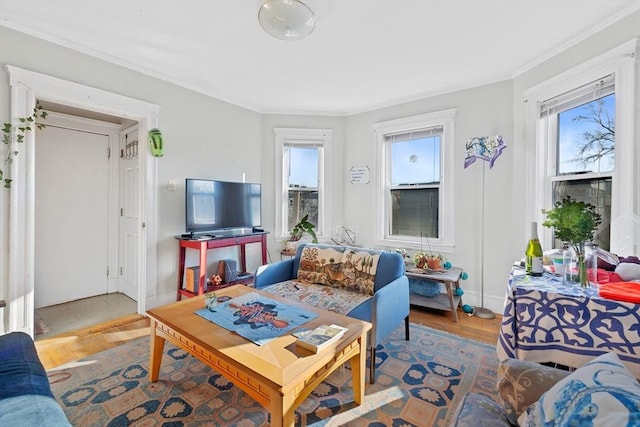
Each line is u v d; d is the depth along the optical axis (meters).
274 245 4.11
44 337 2.42
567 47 2.39
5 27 2.14
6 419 0.92
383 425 1.49
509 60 2.68
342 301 2.14
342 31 2.23
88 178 3.44
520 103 2.86
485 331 2.59
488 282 3.11
